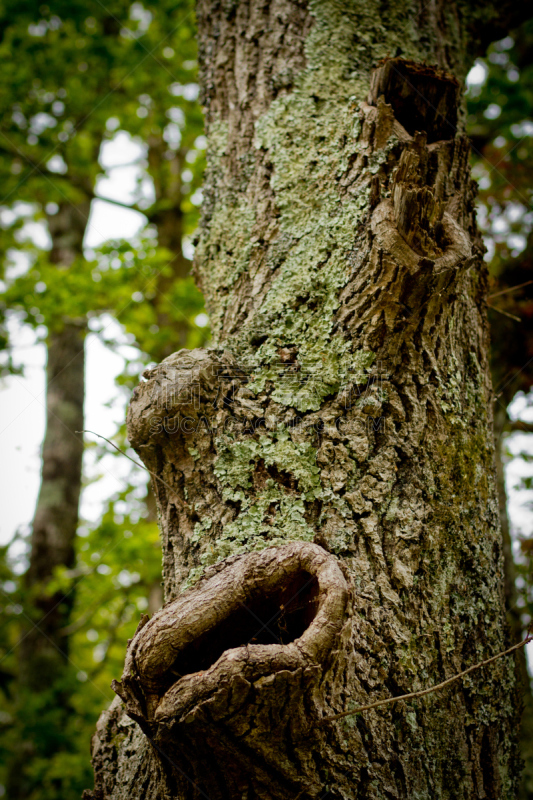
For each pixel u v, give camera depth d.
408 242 1.53
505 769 1.42
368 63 2.05
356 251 1.63
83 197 7.17
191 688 1.10
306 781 1.17
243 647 1.11
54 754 5.28
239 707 1.07
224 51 2.27
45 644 5.82
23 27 5.98
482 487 1.61
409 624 1.37
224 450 1.54
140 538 4.96
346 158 1.78
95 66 6.17
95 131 6.98
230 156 2.09
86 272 5.55
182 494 1.57
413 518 1.45
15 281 5.74
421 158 1.66
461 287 1.79
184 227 6.75
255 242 1.87
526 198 3.76
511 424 3.61
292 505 1.45
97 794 1.44
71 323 5.74
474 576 1.50
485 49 2.78
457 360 1.69
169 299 5.63
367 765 1.22
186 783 1.20
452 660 1.39
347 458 1.48
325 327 1.62
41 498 6.55
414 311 1.54
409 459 1.50
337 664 1.16
